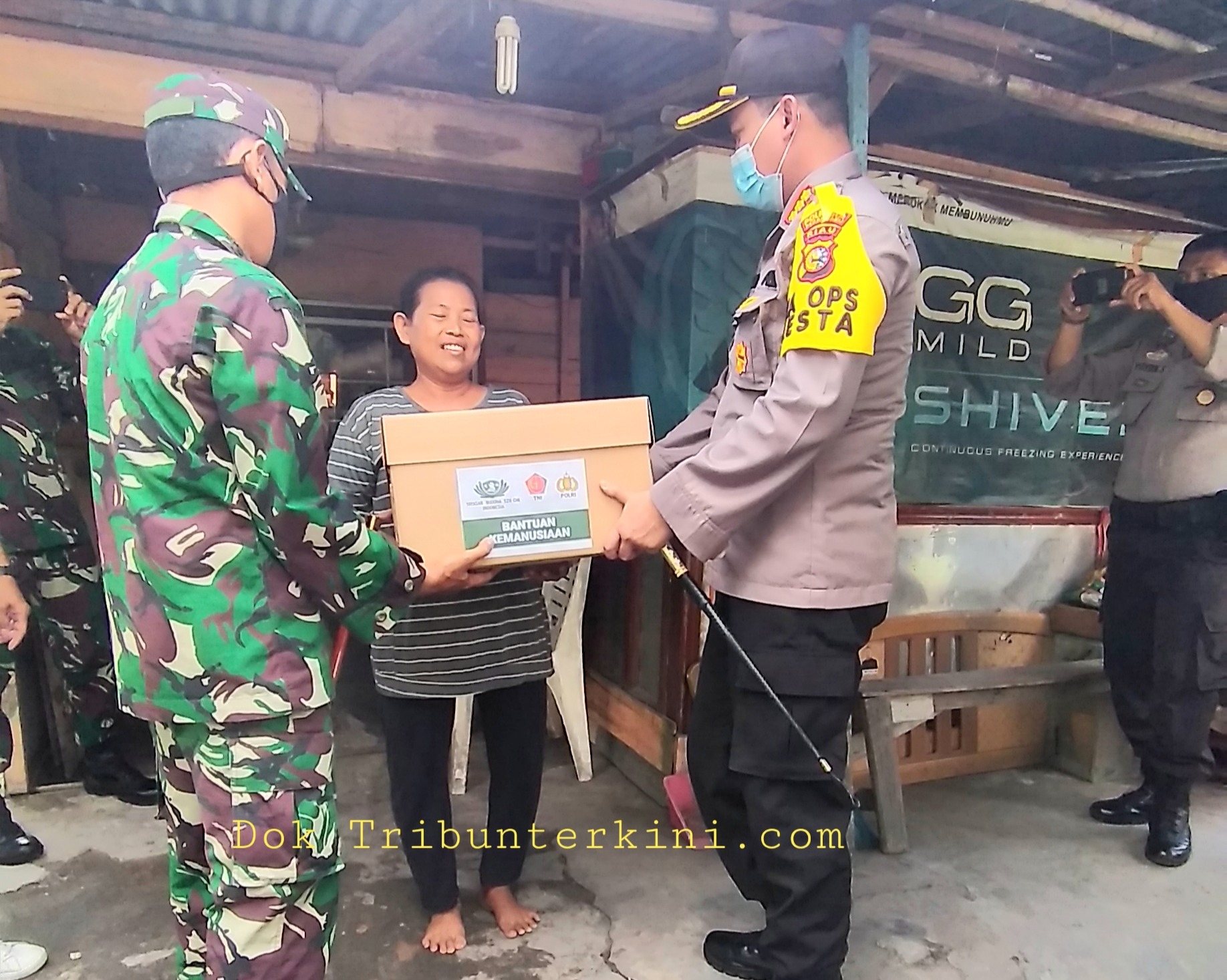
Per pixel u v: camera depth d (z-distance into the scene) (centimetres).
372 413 184
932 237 288
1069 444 318
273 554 118
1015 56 243
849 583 148
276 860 118
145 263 117
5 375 245
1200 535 227
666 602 258
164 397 111
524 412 148
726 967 182
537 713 195
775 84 145
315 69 280
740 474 136
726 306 265
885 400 147
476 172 305
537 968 184
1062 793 276
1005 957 188
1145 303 237
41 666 277
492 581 177
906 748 283
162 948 190
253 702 116
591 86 294
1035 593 318
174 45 263
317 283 320
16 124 253
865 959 186
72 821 249
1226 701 280
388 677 181
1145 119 270
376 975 181
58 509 252
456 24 236
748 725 153
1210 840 243
